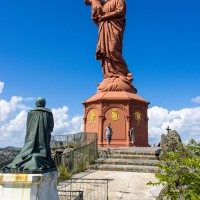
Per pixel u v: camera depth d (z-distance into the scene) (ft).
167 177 22.81
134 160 69.15
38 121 22.82
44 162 21.91
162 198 29.37
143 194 42.19
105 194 42.06
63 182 49.49
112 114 113.50
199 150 24.13
